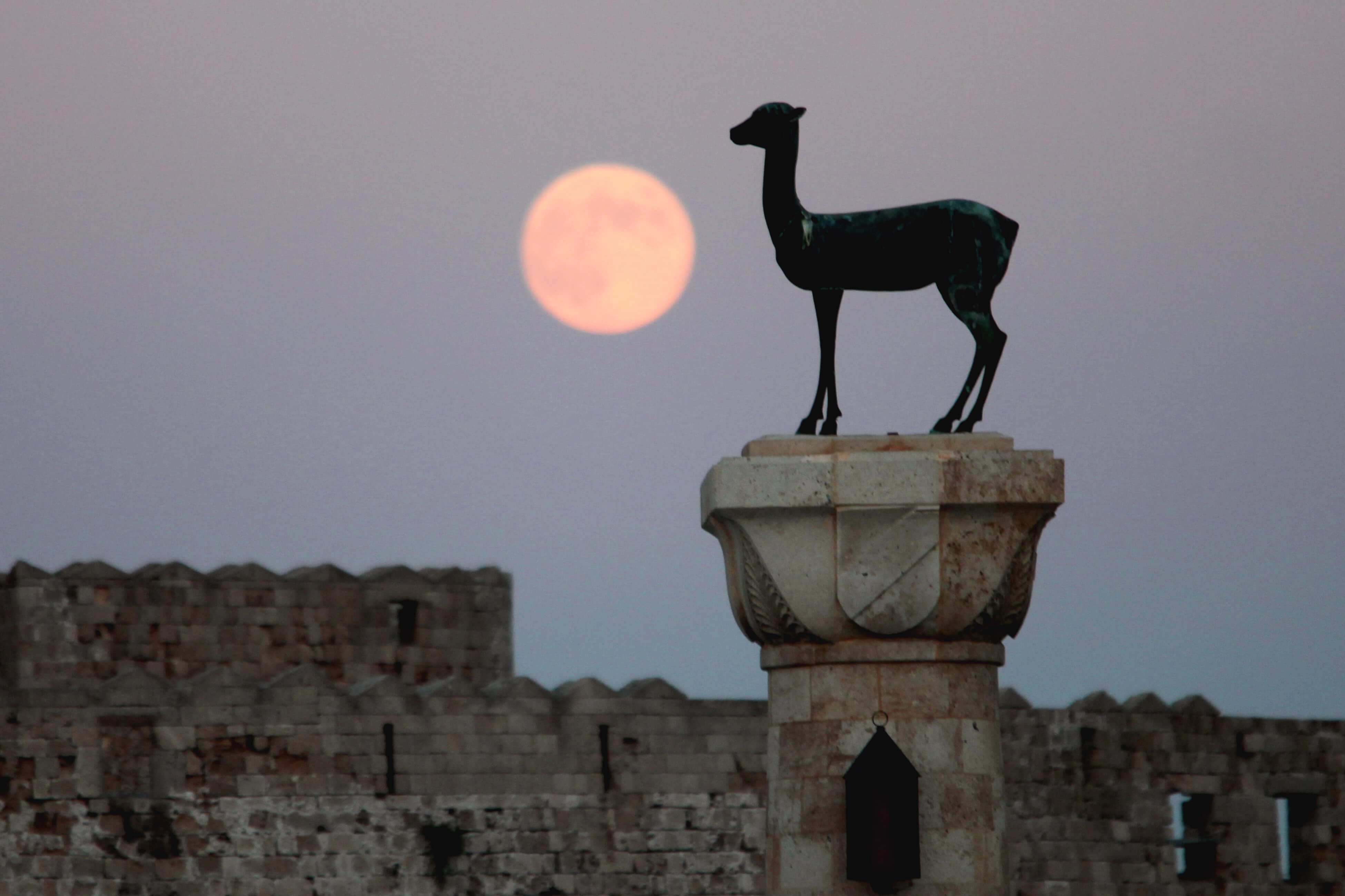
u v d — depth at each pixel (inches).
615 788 6053.2
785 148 2701.8
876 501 2559.1
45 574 6427.2
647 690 6127.0
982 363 2662.4
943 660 2583.7
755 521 2588.6
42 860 5575.8
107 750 5674.2
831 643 2600.9
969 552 2566.4
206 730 5757.9
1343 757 6776.6
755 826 6151.6
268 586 6663.4
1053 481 2564.0
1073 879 6402.6
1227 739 6658.5
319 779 5821.9
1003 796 2600.9
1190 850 6683.1
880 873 2502.5
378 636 6766.7
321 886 5777.6
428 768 5915.4
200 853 5698.8
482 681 6899.6
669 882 6058.1
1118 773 6505.9
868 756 2527.1
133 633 6501.0
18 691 5629.9
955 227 2679.6
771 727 2650.1
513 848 5949.8
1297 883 6707.7
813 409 2684.5
